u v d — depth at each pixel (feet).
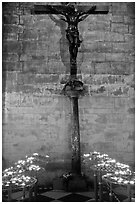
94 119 25.36
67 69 25.71
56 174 24.67
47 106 25.32
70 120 25.17
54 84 25.55
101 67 25.93
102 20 26.32
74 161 22.33
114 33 26.30
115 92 25.76
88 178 24.47
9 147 24.90
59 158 24.85
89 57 25.98
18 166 20.85
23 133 25.07
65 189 22.33
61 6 22.61
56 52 25.88
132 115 25.57
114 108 25.57
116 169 19.13
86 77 25.76
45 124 25.17
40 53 25.84
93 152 24.93
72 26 22.71
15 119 25.16
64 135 25.08
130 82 25.89
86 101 25.49
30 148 24.94
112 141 25.26
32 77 25.59
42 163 24.77
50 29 26.02
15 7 26.11
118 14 26.17
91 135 25.21
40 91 25.48
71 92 22.35
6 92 25.35
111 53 26.11
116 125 25.43
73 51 22.72
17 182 16.72
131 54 26.16
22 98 25.36
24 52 25.81
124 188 22.31
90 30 26.18
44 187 24.32
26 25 26.02
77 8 22.77
